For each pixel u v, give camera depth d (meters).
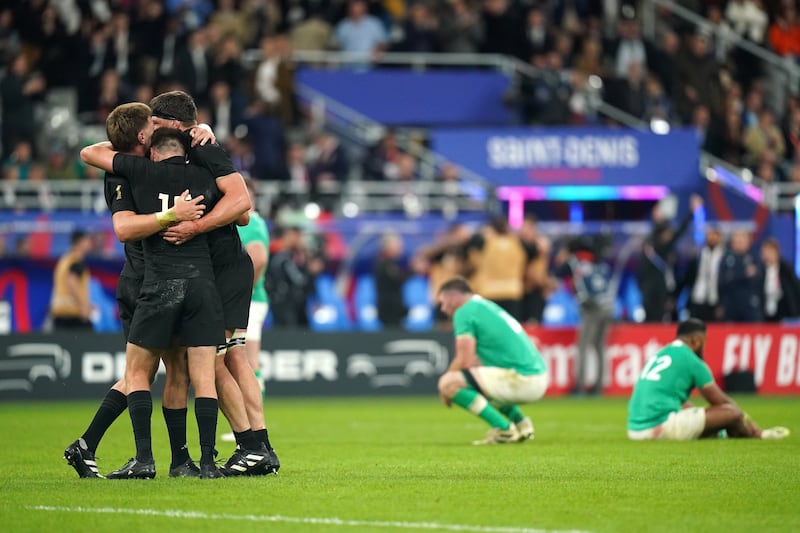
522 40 99.00
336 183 86.38
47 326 78.38
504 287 78.81
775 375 83.00
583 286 77.94
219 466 33.72
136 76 90.25
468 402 45.81
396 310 80.12
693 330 47.16
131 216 30.59
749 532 23.70
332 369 77.50
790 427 54.38
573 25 103.00
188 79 89.00
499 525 24.23
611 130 89.69
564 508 26.72
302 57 96.31
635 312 87.06
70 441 46.66
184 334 31.09
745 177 94.06
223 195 31.52
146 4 91.75
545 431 52.78
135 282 31.67
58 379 73.62
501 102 96.75
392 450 43.03
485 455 40.59
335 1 100.38
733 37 105.88
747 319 82.75
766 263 83.94
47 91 91.50
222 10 95.00
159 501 27.41
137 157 31.28
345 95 95.44
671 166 90.12
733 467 35.91
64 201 81.38
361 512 25.94
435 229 84.50
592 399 77.88
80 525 24.12
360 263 82.88
